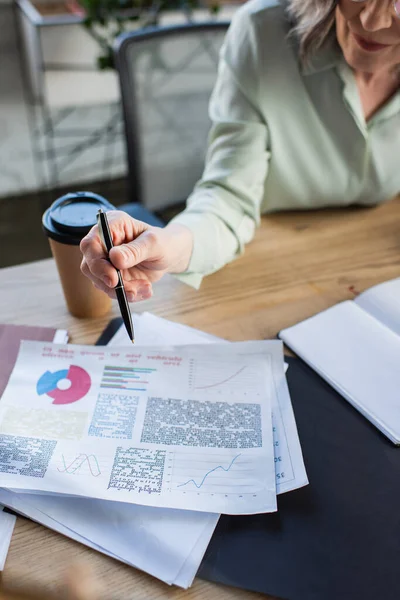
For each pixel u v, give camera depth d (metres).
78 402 0.59
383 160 0.93
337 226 0.93
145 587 0.46
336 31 0.82
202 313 0.73
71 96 1.81
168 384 0.62
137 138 1.11
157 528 0.49
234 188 0.84
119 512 0.50
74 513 0.50
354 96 0.86
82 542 0.48
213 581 0.46
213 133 0.91
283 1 0.87
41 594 0.45
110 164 2.30
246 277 0.80
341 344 0.68
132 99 1.07
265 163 0.90
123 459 0.54
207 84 1.14
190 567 0.47
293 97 0.88
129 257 0.58
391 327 0.72
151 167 1.17
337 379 0.64
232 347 0.66
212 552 0.48
